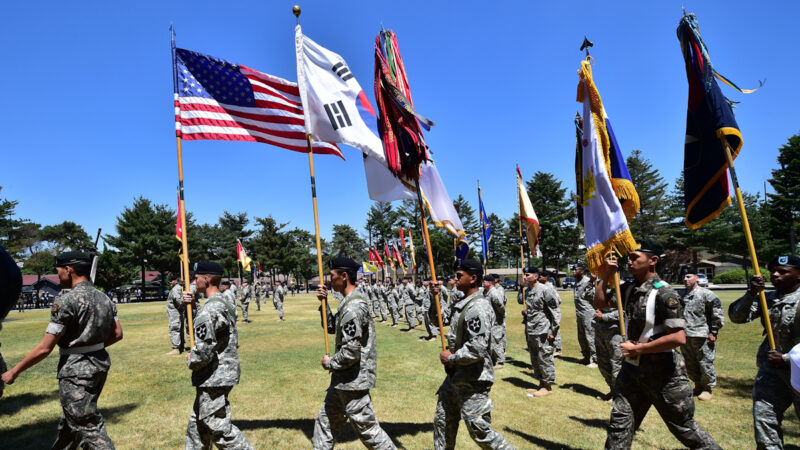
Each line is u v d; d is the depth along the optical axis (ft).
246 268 97.91
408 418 20.25
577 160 19.72
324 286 15.40
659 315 12.07
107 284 169.89
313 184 16.80
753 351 34.94
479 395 13.09
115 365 32.60
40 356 12.48
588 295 30.86
